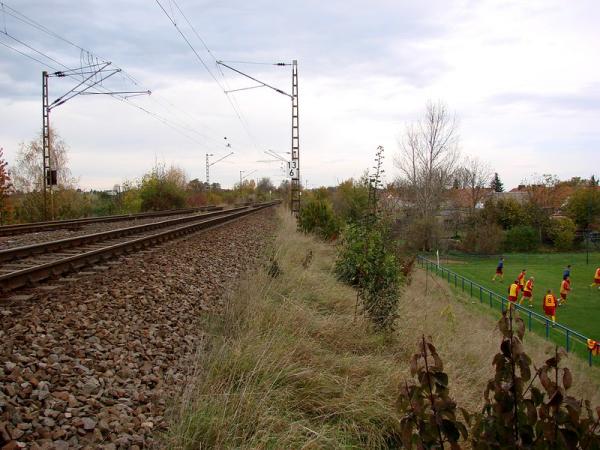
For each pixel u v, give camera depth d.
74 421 4.16
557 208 71.19
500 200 69.06
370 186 10.16
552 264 53.31
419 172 52.47
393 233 10.44
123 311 7.42
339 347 7.59
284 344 6.62
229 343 6.71
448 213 64.38
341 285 11.08
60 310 7.11
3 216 30.44
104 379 5.11
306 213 24.88
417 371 3.20
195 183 78.50
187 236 18.27
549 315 28.16
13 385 4.50
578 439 2.73
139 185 49.22
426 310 12.16
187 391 5.10
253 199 88.88
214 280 10.89
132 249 13.36
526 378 2.88
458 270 47.47
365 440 5.25
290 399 5.53
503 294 36.09
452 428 3.08
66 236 18.05
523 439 2.88
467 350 9.36
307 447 4.52
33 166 41.69
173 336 6.80
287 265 12.95
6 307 7.02
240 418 4.79
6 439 3.72
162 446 4.18
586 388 13.45
